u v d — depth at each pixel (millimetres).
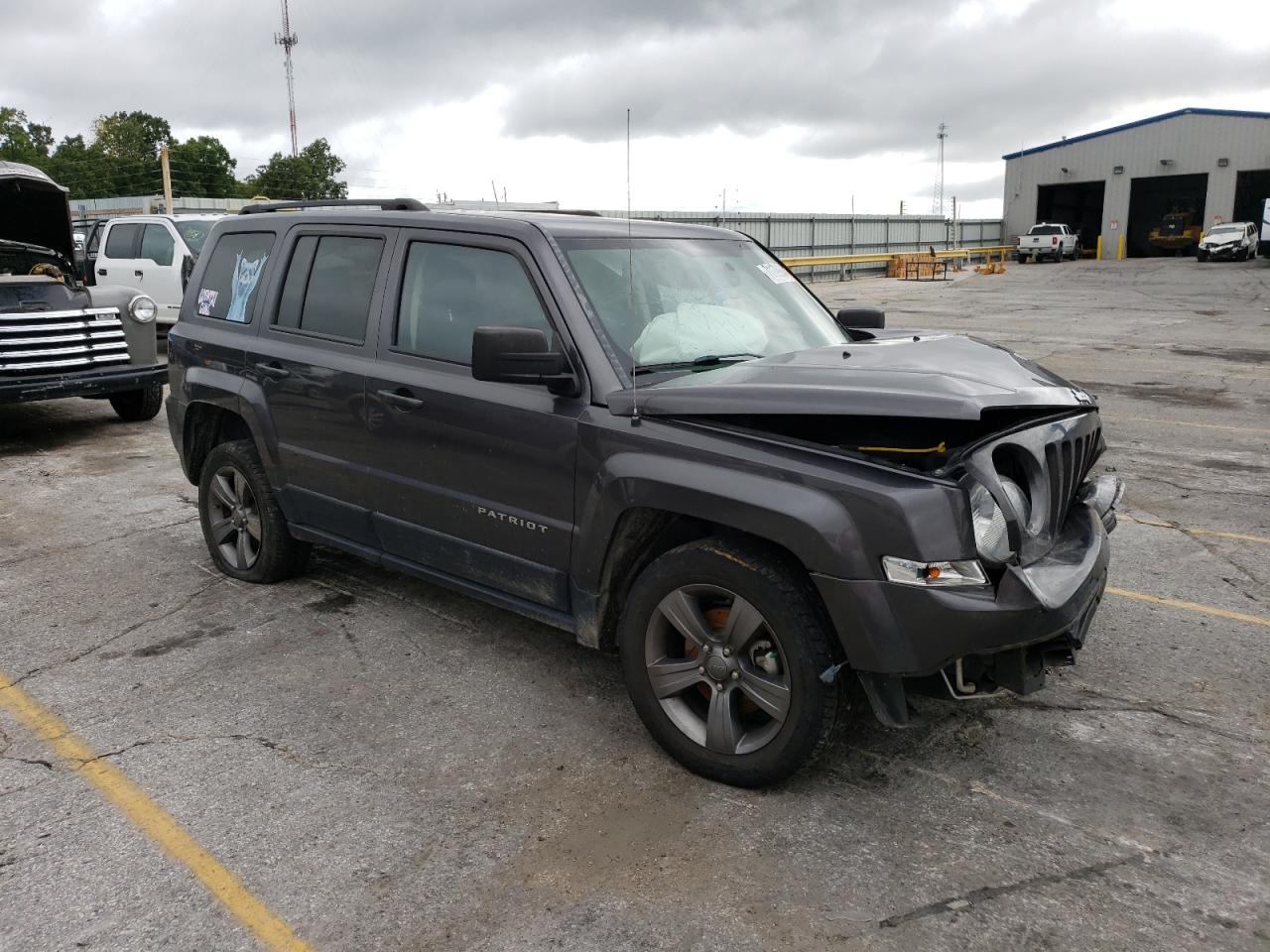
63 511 6590
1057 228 49156
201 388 4961
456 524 3869
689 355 3594
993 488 2807
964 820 3037
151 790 3236
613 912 2631
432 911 2645
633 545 3400
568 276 3541
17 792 3232
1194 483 7109
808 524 2838
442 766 3383
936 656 2797
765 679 3062
